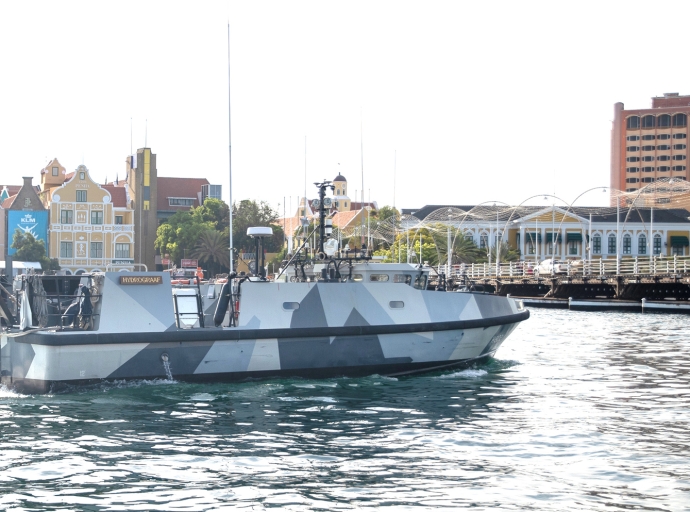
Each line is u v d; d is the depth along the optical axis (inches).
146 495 508.4
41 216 3890.3
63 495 508.4
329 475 548.7
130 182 4131.4
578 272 3105.3
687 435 655.8
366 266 933.8
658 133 6914.4
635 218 5118.1
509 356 1179.9
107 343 800.9
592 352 1243.2
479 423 697.6
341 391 833.5
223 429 673.0
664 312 2466.8
